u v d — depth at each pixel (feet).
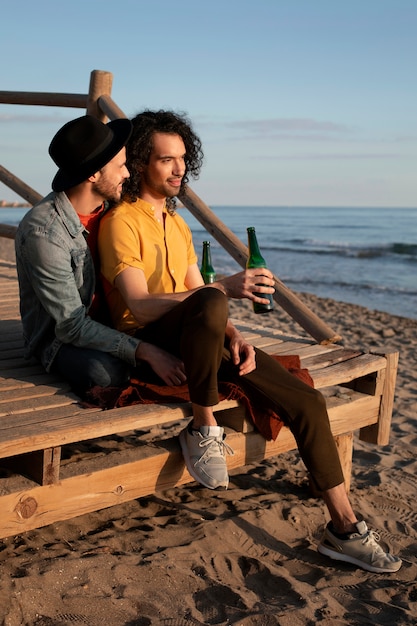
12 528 7.04
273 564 8.63
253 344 11.17
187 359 7.85
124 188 8.93
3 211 305.32
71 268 8.32
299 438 8.50
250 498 10.55
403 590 8.16
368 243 126.72
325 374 9.70
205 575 8.05
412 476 12.31
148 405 8.07
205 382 7.89
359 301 51.85
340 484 8.57
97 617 7.01
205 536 8.95
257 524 9.48
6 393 8.15
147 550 8.52
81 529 9.04
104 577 7.68
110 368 8.20
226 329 8.74
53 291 8.11
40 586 7.31
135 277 8.54
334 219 275.39
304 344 11.41
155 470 8.21
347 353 10.87
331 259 92.63
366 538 8.52
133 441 12.26
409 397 17.84
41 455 7.15
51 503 7.30
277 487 11.19
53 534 8.79
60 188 8.18
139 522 9.37
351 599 7.92
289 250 106.63
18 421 7.27
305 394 8.41
